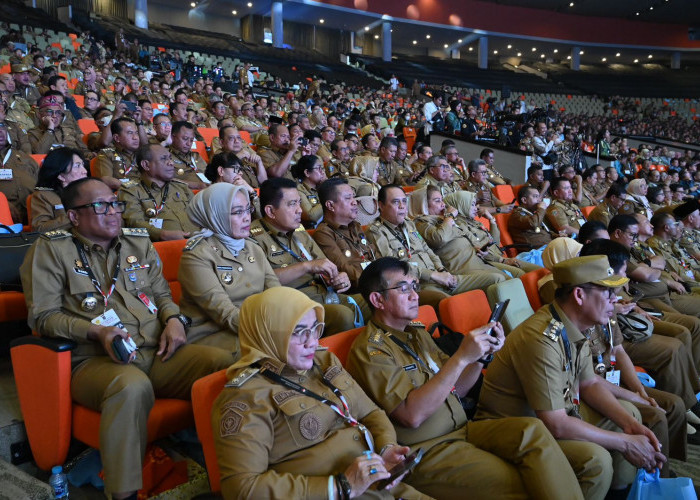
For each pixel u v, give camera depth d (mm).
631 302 3479
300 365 1884
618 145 16016
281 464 1782
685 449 3012
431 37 32875
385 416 2059
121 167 4656
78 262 2482
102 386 2203
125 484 2143
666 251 5117
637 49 34812
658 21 34250
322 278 3230
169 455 2492
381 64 30062
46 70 10469
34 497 2121
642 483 2199
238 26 29719
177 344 2523
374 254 3877
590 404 2578
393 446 1921
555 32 32906
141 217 3928
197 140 6707
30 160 4496
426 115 12867
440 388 2113
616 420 2480
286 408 1801
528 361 2303
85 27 21938
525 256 5352
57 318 2348
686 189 12891
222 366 2420
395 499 1953
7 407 2611
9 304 3072
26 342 2369
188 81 16609
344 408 1959
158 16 27562
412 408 2123
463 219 4965
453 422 2297
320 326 2000
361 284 2408
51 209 3512
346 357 2441
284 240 3383
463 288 4129
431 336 2766
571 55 34688
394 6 29266
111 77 13062
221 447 1729
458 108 13484
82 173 3635
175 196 4094
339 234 3760
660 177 13000
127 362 2266
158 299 2697
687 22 34312
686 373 3557
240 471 1667
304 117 9258
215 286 2719
